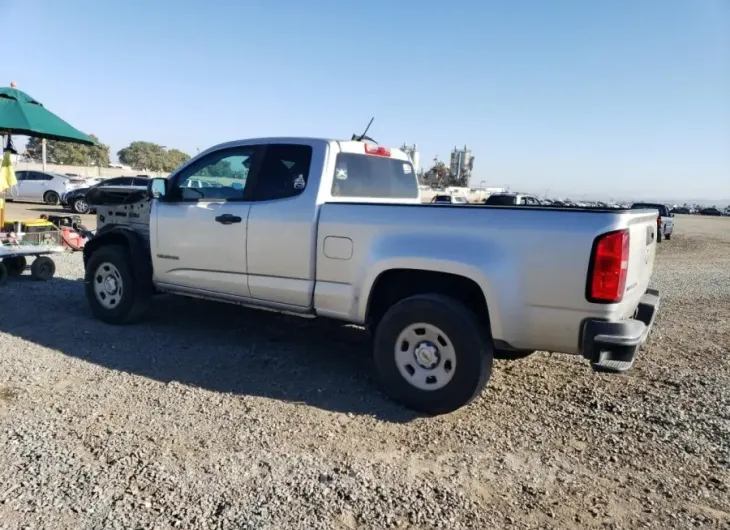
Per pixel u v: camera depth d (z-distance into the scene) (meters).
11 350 5.25
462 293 4.40
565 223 3.76
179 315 6.83
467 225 4.07
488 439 3.83
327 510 2.94
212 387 4.56
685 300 9.17
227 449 3.54
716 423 4.12
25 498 2.95
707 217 78.00
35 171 28.38
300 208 4.82
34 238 8.88
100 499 2.96
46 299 7.39
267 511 2.91
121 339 5.76
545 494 3.17
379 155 5.71
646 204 28.12
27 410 3.98
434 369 4.18
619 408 4.37
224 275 5.34
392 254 4.29
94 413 3.98
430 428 3.98
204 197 5.55
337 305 4.68
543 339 3.88
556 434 3.93
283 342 5.89
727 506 3.10
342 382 4.80
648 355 5.80
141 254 6.09
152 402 4.21
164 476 3.20
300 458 3.46
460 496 3.12
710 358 5.74
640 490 3.24
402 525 2.85
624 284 3.71
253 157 5.25
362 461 3.46
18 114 8.17
